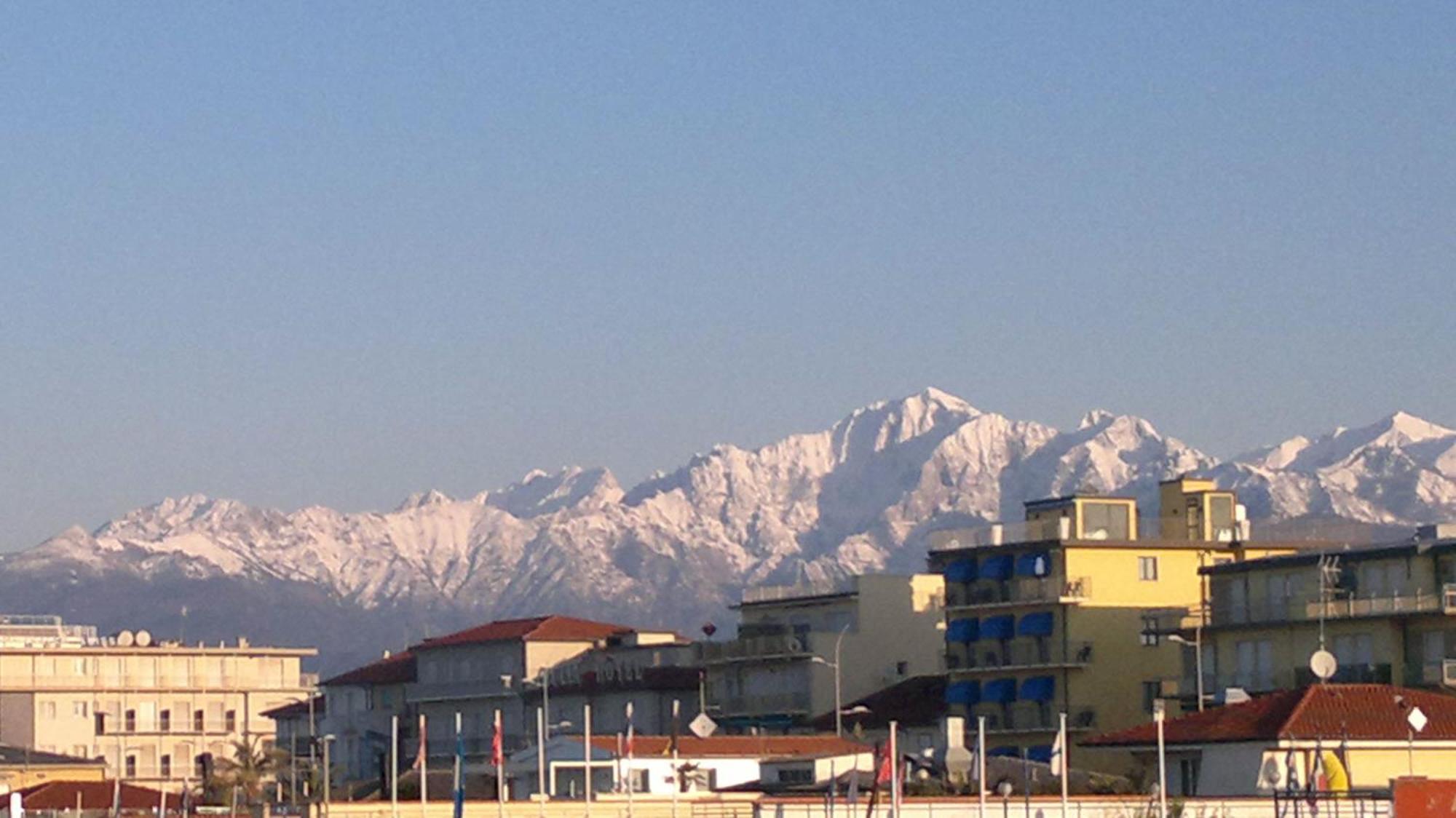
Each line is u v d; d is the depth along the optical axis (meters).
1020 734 176.75
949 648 186.38
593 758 139.25
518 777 142.00
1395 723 110.06
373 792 176.00
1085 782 115.88
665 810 111.81
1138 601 178.62
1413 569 151.38
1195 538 183.75
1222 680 161.50
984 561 184.12
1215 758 110.75
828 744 144.12
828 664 194.12
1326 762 103.88
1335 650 154.25
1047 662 177.12
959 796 107.69
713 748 141.00
